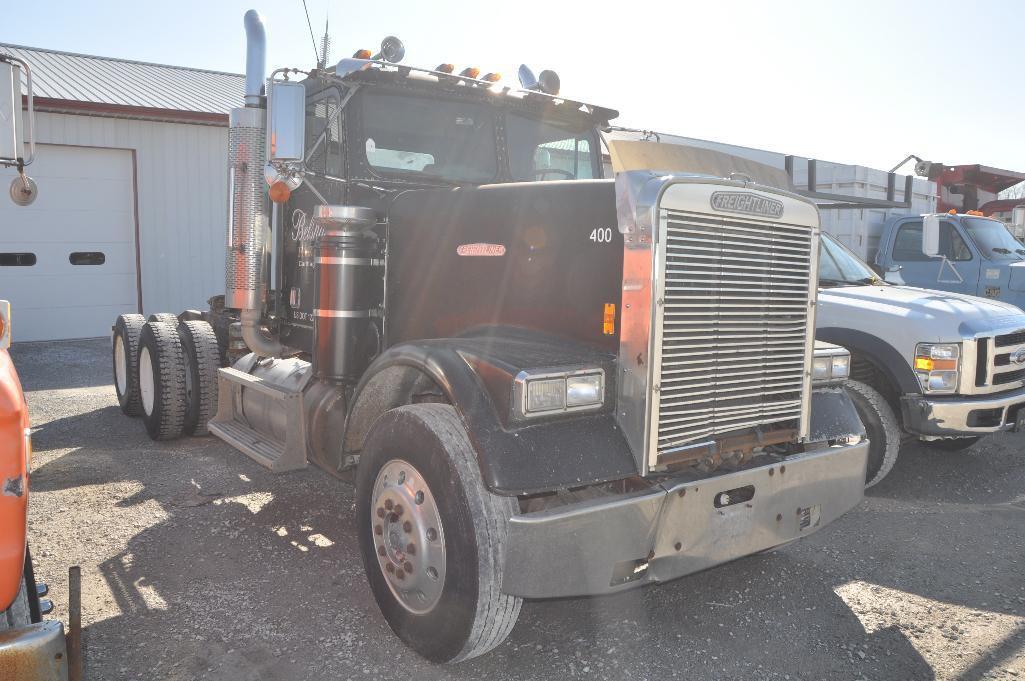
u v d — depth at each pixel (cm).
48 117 1179
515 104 471
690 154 346
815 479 345
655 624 348
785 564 418
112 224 1259
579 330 323
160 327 621
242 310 484
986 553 438
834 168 930
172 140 1286
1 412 189
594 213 321
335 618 343
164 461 571
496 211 357
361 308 409
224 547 417
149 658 306
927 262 891
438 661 303
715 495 308
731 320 312
